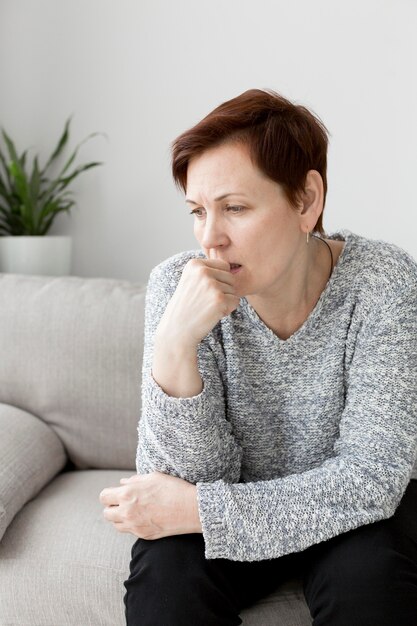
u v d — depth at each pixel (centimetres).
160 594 106
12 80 226
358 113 212
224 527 108
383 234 215
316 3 210
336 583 105
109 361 167
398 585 103
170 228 225
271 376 120
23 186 210
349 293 117
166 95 220
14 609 129
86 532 136
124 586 116
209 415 112
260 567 116
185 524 111
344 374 119
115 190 226
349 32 210
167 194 223
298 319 119
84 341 168
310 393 119
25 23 223
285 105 107
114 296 172
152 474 116
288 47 213
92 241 229
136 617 106
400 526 111
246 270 108
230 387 121
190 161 107
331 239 126
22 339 171
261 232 106
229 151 104
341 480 109
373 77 210
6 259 214
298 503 108
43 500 151
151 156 223
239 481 130
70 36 222
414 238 214
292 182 106
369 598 102
